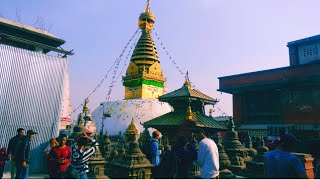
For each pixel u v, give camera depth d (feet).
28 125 49.85
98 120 162.50
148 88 172.14
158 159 37.17
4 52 48.24
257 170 47.88
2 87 47.19
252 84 117.19
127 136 111.14
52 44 78.43
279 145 19.11
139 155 41.68
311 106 100.07
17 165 33.96
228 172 43.55
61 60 56.24
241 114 123.44
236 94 127.65
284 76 108.06
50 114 53.06
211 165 24.94
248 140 77.92
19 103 49.06
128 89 176.86
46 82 53.21
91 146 29.84
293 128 101.86
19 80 49.52
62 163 29.17
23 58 50.60
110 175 46.96
